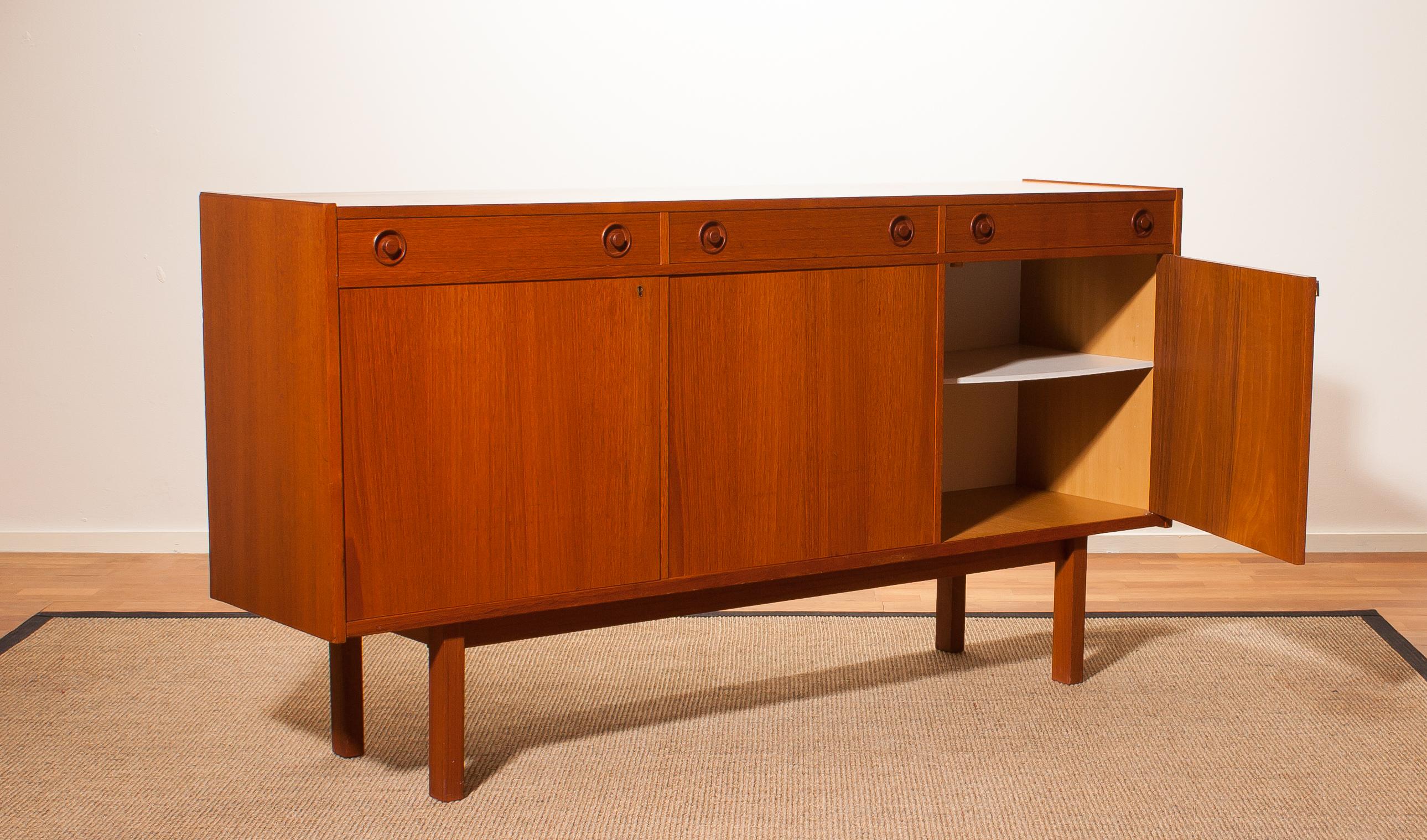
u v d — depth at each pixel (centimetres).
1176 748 270
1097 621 351
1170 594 378
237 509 247
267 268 228
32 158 396
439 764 245
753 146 405
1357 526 424
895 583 289
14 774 256
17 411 409
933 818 239
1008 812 242
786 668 317
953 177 409
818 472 268
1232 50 403
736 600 272
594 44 399
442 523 232
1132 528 306
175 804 243
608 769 260
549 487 241
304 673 313
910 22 402
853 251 265
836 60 403
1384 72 404
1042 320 332
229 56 395
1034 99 405
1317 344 415
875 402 273
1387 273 412
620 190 289
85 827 233
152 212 401
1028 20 402
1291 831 234
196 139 398
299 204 218
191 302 406
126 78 394
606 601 250
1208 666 317
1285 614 356
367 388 222
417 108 399
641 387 247
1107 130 406
